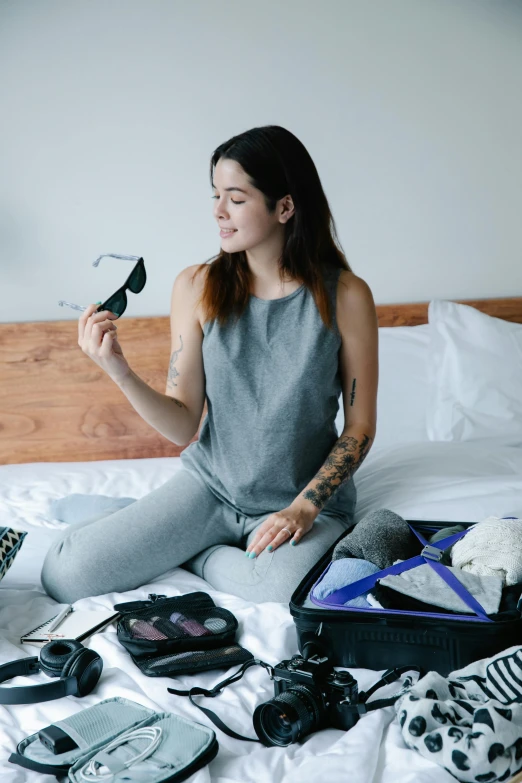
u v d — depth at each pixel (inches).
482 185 103.3
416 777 35.8
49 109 98.8
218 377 64.6
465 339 95.3
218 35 98.7
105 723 40.9
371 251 104.2
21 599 58.9
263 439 63.3
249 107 100.3
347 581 50.9
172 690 44.9
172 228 102.0
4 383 101.4
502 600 47.6
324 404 64.5
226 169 60.2
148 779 36.2
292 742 40.3
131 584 61.2
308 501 60.9
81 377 101.7
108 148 100.0
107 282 102.6
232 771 38.2
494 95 101.4
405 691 42.3
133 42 98.3
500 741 36.4
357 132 101.5
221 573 60.8
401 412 93.7
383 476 76.0
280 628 51.4
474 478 71.2
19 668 47.4
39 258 101.4
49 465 95.8
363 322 65.2
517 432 89.4
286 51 99.4
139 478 88.1
